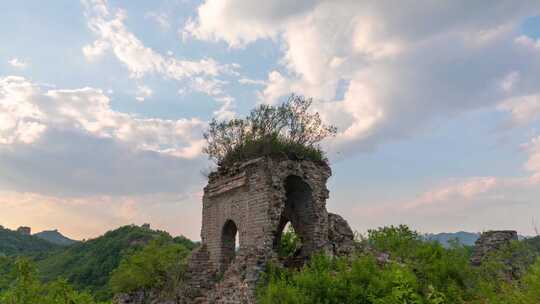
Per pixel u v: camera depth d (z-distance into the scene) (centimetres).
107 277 4150
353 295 1498
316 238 2234
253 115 2522
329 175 2388
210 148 2609
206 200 2566
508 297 1519
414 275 1756
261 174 2092
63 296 1767
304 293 1473
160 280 2395
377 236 2839
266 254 1855
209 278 2325
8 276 1748
